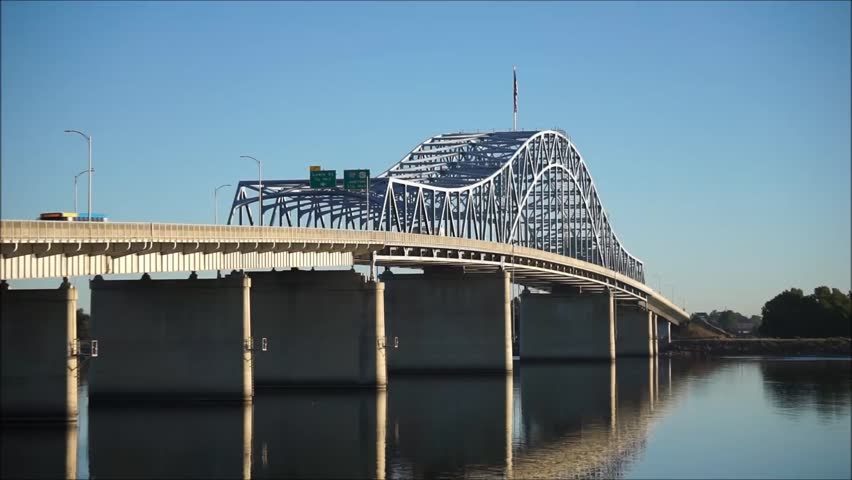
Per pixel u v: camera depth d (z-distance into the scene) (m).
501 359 149.62
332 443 80.06
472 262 149.12
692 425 94.38
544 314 198.75
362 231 120.50
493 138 190.62
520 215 186.62
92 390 98.94
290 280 116.38
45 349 79.94
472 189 162.88
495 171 173.38
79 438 80.06
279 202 135.75
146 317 98.69
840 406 111.12
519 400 113.62
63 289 80.00
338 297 115.69
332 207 150.00
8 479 65.81
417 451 77.44
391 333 152.12
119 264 85.94
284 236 105.81
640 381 146.75
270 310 116.62
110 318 99.12
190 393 98.00
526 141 187.38
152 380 98.25
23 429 79.81
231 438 81.31
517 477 68.56
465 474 69.19
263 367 116.06
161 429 84.44
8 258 73.94
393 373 150.50
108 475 67.25
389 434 85.00
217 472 68.75
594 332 196.62
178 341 98.25
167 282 98.62
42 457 71.69
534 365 187.12
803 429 92.38
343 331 115.44
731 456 77.94
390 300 152.25
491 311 150.25
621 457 76.88
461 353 150.12
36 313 80.06
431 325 151.25
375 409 99.94
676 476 70.44
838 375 163.25
